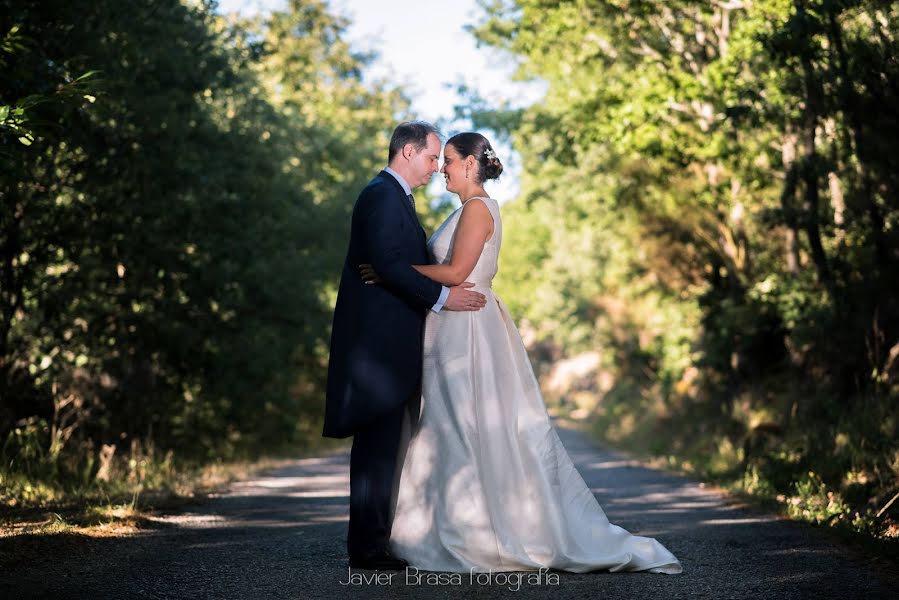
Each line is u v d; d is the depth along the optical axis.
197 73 16.56
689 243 22.72
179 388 19.73
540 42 20.81
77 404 14.68
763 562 6.35
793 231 16.73
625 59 19.83
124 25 13.95
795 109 14.31
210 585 5.51
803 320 15.53
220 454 20.53
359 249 6.23
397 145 6.32
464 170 6.40
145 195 15.73
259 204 19.33
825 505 9.28
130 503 9.20
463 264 6.18
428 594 5.22
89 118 13.30
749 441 14.30
